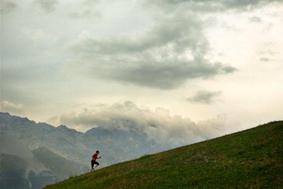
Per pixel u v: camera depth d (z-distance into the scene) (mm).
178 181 42469
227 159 46281
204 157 49656
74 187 54156
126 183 46938
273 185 36406
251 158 44500
